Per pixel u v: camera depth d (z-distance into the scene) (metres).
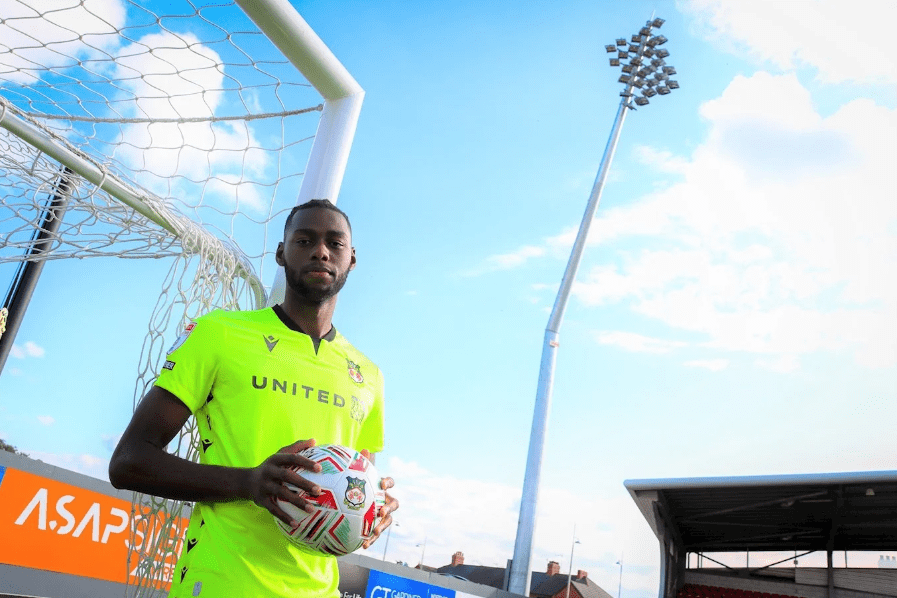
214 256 2.82
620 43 16.09
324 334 1.71
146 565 2.17
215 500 1.35
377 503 1.42
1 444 7.02
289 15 2.43
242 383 1.50
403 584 12.55
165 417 1.43
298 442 1.39
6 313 5.95
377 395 1.80
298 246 1.67
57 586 6.79
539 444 13.20
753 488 15.74
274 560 1.41
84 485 7.11
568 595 32.25
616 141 15.36
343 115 2.72
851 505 15.88
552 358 13.92
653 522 18.67
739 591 20.03
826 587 18.64
